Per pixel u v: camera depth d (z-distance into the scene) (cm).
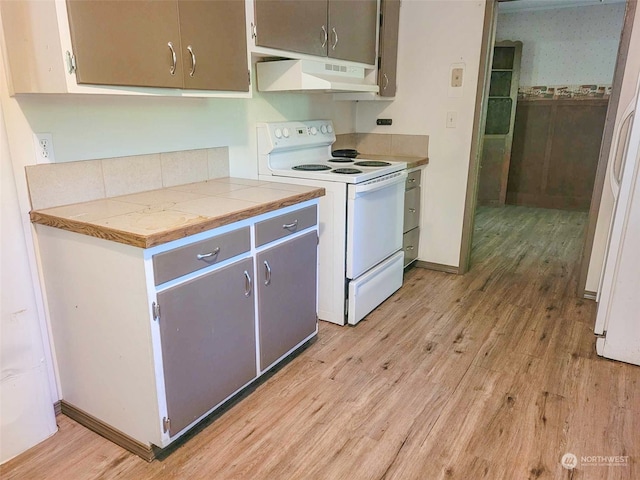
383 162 320
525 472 163
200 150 241
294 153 306
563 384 215
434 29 332
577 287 322
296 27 242
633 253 217
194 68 187
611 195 290
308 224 226
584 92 550
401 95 357
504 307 302
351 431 184
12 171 159
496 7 318
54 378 191
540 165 592
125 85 161
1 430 166
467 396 206
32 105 168
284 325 221
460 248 359
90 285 164
